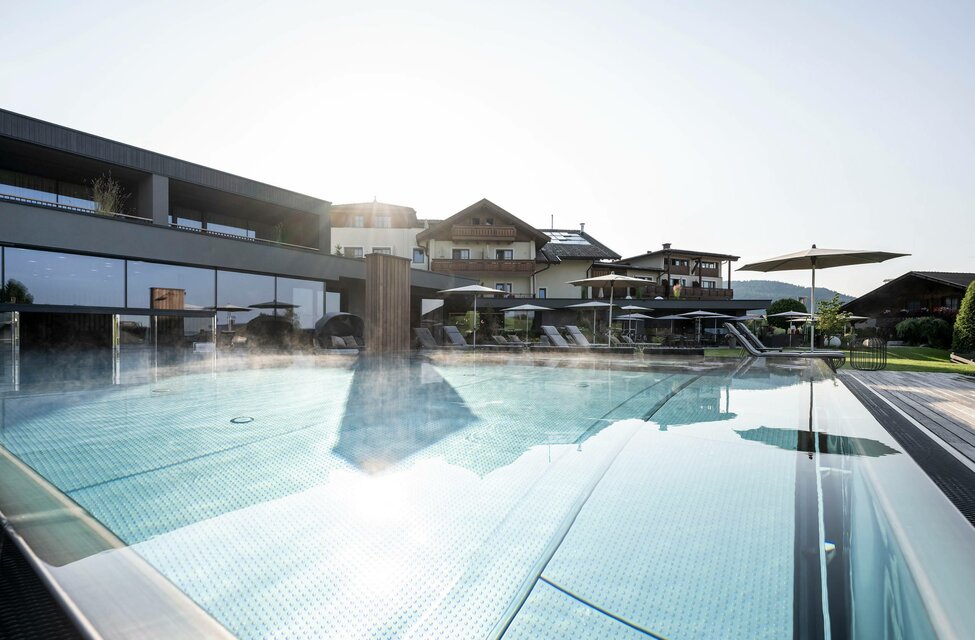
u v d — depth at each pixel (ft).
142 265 34.35
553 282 110.63
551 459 8.29
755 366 26.86
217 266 37.55
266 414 12.89
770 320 108.99
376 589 4.29
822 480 6.94
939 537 4.59
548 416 12.37
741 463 7.83
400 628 3.75
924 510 5.32
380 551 5.00
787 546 4.93
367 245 94.07
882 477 6.70
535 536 5.32
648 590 4.22
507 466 7.92
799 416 12.01
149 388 18.06
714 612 3.85
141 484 7.09
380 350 30.14
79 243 30.35
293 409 13.64
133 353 31.45
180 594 3.53
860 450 8.52
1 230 27.32
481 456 8.57
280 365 26.84
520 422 11.64
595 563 4.71
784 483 6.82
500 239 95.76
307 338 44.96
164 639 2.95
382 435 10.32
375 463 8.18
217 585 4.33
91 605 3.32
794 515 5.70
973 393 18.20
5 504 5.49
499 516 5.87
